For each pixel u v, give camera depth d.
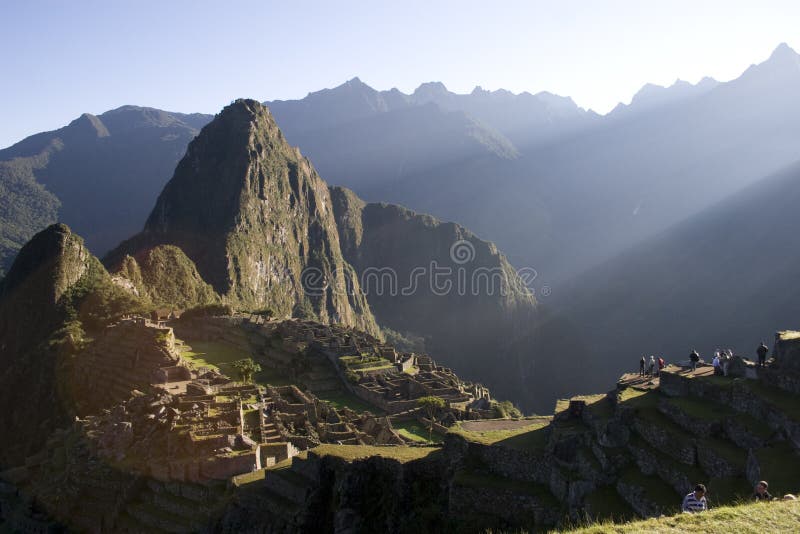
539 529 32.59
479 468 37.75
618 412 35.03
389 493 39.66
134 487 56.19
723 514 22.17
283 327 168.00
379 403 116.81
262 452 56.69
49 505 61.53
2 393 130.25
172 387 84.12
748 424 29.92
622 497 31.28
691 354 41.97
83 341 129.62
